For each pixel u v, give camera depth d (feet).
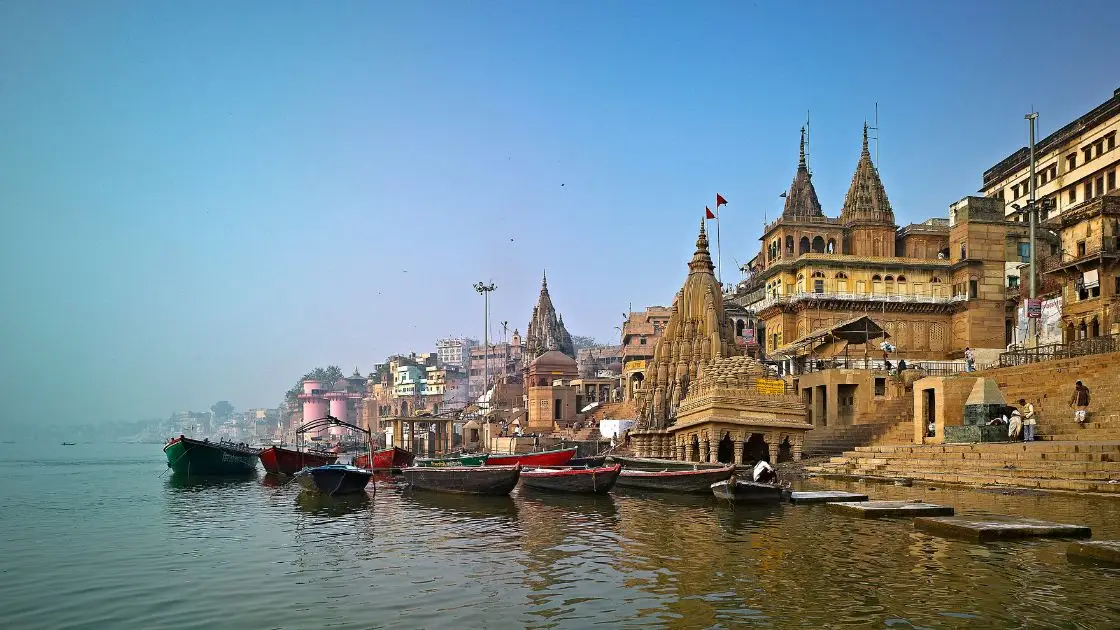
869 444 127.65
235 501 110.63
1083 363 111.96
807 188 257.96
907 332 201.46
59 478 171.83
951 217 214.07
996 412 106.11
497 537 69.87
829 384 143.33
